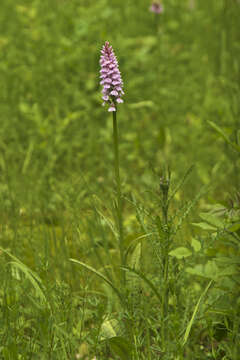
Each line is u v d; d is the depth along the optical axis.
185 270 3.69
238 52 9.19
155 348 3.51
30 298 3.62
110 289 4.38
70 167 7.28
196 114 8.61
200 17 11.80
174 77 9.83
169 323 3.61
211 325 3.77
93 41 9.48
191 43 11.20
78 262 3.66
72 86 8.76
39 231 5.27
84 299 3.88
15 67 9.30
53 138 7.60
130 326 3.52
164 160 7.12
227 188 6.36
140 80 8.96
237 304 3.74
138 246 4.02
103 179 6.99
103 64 3.64
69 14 10.66
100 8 10.57
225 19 9.24
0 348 3.52
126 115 8.57
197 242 3.65
